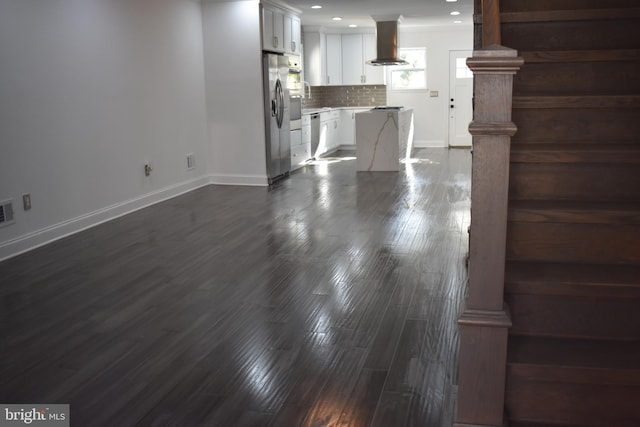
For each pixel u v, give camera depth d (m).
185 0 7.29
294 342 2.96
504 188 1.87
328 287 3.77
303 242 4.88
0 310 3.48
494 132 1.83
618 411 2.00
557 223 2.31
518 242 2.35
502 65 1.80
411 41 12.05
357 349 2.87
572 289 2.09
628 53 2.86
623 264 2.28
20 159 4.73
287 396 2.44
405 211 6.03
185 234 5.23
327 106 12.62
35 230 4.92
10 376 2.66
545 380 2.00
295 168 9.23
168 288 3.81
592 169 2.47
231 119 7.84
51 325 3.24
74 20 5.31
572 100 2.69
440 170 8.91
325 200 6.70
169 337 3.05
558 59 2.92
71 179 5.33
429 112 12.27
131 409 2.36
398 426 2.20
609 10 3.04
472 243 1.92
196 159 7.70
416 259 4.35
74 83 5.34
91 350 2.92
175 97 7.13
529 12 3.11
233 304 3.51
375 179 8.15
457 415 2.03
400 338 2.98
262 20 7.56
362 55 11.87
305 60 11.45
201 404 2.39
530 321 2.19
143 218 5.94
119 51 6.00
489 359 1.96
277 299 3.58
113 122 5.93
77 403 2.42
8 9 4.56
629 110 2.71
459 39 11.90
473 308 1.96
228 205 6.52
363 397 2.41
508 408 2.06
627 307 2.13
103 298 3.65
